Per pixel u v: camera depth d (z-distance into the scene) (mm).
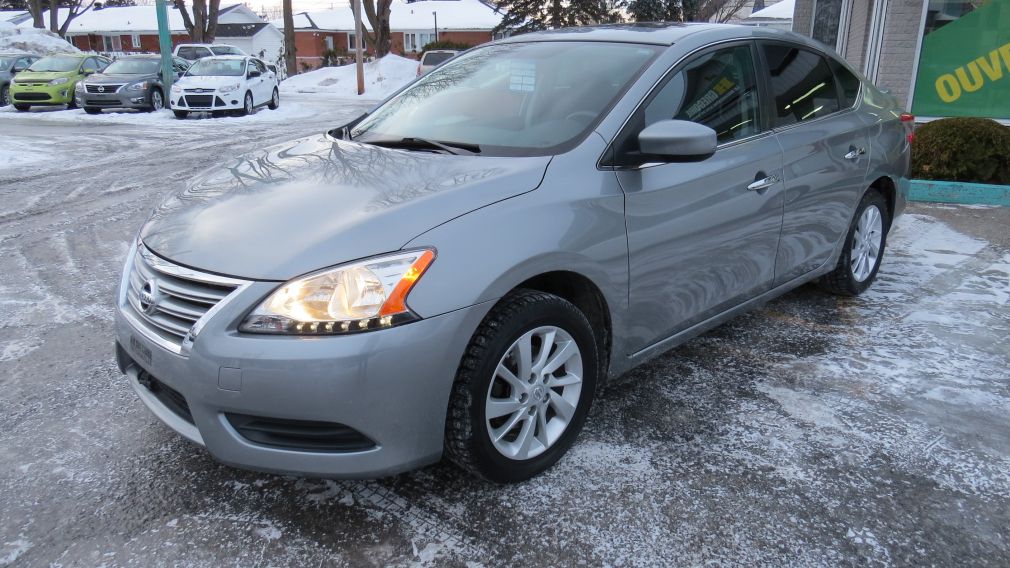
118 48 60125
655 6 24094
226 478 2678
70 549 2303
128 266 2682
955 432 2990
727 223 3189
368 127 3457
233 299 2162
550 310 2486
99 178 8789
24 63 20031
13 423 3070
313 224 2320
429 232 2264
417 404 2221
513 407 2488
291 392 2100
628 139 2836
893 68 9656
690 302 3141
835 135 3906
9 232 6234
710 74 3258
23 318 4266
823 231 3957
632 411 3150
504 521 2430
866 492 2590
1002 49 9109
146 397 2561
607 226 2658
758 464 2754
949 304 4457
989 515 2471
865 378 3475
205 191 2756
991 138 7125
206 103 16453
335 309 2117
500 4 32125
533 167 2623
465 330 2254
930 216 6602
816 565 2232
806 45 3957
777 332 4039
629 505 2508
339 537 2357
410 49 57469
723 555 2273
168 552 2291
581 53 3322
